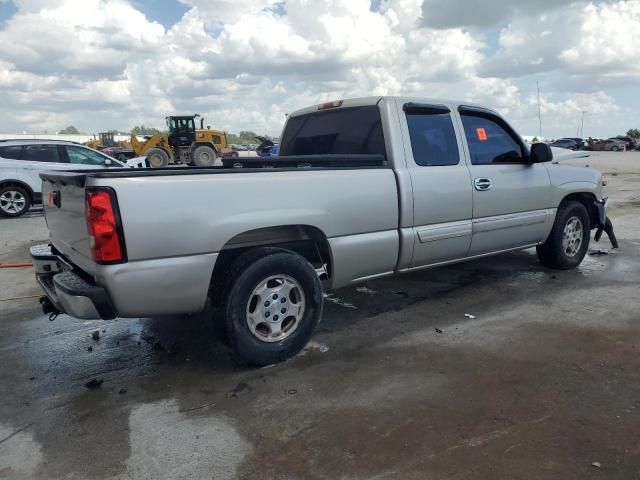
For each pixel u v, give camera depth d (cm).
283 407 325
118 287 319
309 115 530
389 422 304
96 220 311
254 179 361
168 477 262
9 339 454
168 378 371
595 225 665
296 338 391
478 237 502
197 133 2911
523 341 415
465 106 502
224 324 364
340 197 401
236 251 386
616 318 460
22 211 1204
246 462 271
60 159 1234
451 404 321
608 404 316
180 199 332
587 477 252
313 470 263
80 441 295
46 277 408
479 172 496
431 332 442
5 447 290
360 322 471
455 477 254
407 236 443
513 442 280
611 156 4103
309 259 436
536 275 607
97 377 375
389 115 445
